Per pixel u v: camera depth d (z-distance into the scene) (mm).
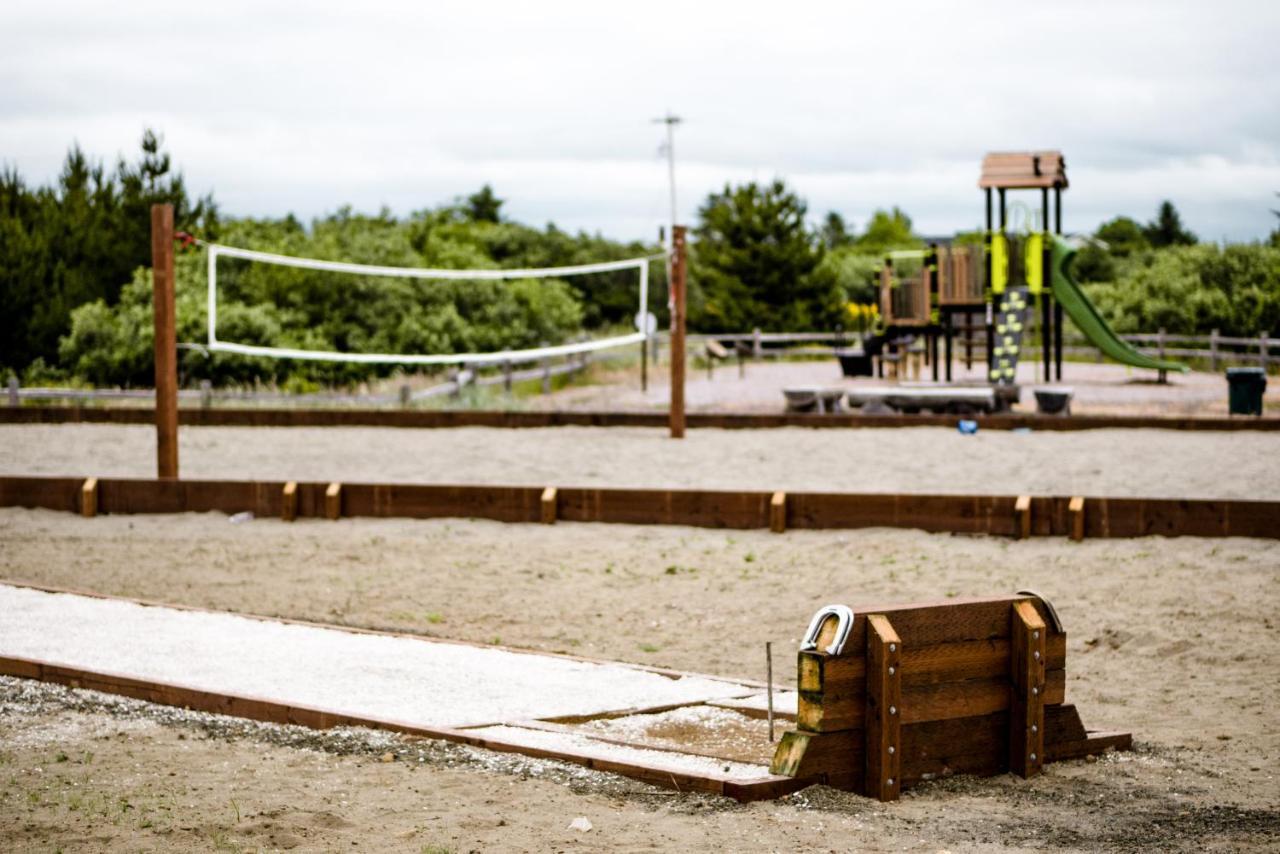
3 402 26406
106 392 26328
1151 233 84812
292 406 25719
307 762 6363
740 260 57062
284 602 10477
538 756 6441
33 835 5281
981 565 11547
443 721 6980
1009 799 5996
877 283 32875
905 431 20859
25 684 7734
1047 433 20375
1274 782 6219
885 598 10492
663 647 9188
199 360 29328
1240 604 9875
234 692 7273
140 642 8617
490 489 13977
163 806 5660
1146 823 5602
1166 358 34844
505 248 52594
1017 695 6387
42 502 14758
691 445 19438
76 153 38312
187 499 14508
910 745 6145
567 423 22188
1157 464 16719
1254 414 22234
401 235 35594
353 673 7926
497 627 9727
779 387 28953
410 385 28047
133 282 34219
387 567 11883
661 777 6070
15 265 32688
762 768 6215
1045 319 28797
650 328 28516
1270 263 38469
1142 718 7473
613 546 12742
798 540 12859
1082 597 10336
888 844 5293
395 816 5570
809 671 6020
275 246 32875
